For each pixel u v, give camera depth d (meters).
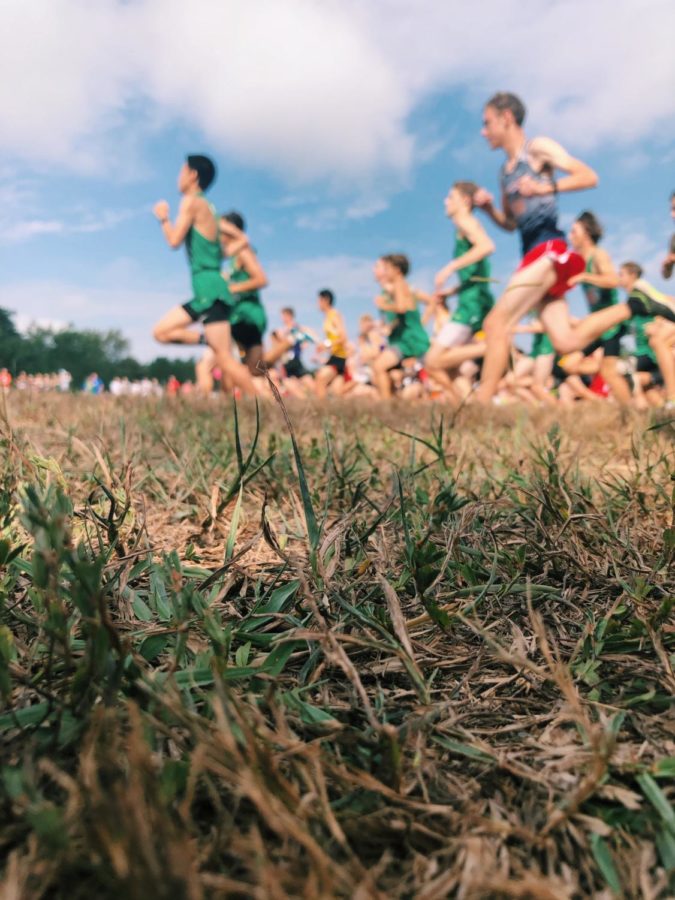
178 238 7.35
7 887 0.53
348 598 1.13
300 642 1.04
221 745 0.62
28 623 0.96
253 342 9.67
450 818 0.67
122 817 0.49
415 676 0.87
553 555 1.32
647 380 9.75
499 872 0.61
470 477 2.09
